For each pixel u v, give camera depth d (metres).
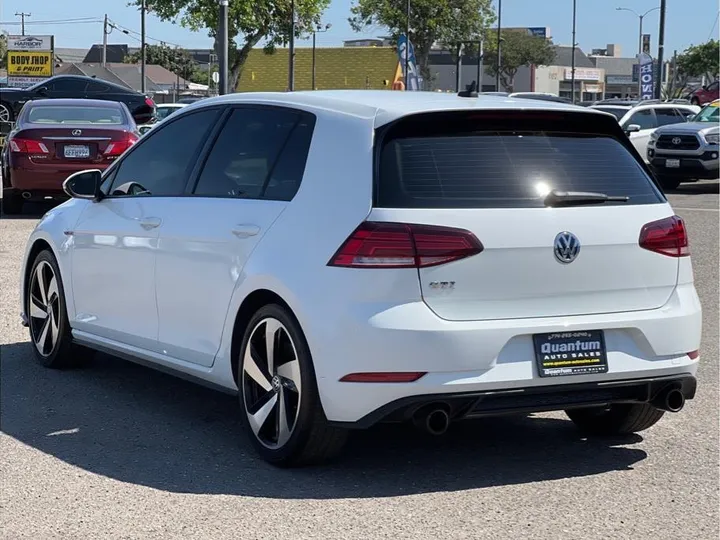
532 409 5.07
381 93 5.80
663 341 5.25
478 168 5.09
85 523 4.67
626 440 5.96
